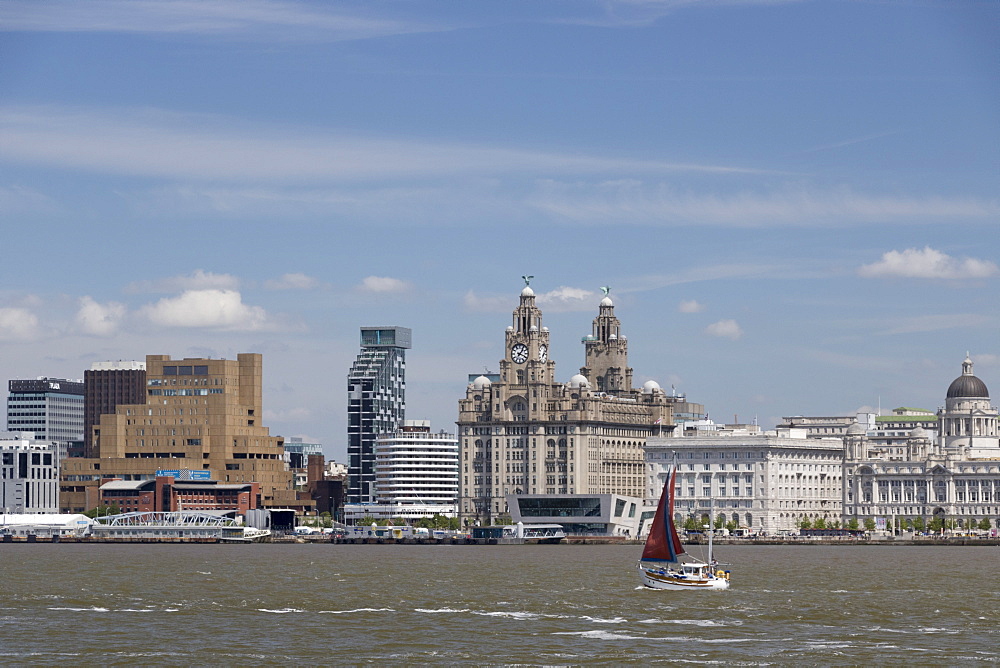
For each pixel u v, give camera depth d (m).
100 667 198.12
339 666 198.62
